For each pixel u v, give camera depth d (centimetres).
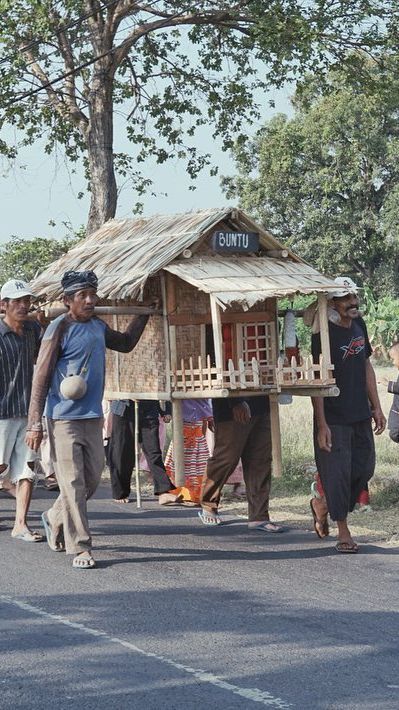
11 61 2512
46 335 927
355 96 3008
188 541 1039
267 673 627
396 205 6262
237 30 2666
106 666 640
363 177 6444
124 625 728
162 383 1043
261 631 712
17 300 1022
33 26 2391
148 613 759
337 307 991
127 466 1278
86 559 910
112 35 2512
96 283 932
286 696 589
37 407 924
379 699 584
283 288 978
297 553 977
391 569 907
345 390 984
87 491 945
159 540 1043
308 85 2764
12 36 2478
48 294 1120
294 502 1269
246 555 969
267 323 1035
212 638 697
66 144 2859
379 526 1105
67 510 921
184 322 1033
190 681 612
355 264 6819
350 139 6269
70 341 922
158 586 843
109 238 1180
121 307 1009
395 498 1240
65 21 2483
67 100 2583
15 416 1023
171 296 1027
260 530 1093
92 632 711
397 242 6384
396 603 789
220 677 620
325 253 6531
